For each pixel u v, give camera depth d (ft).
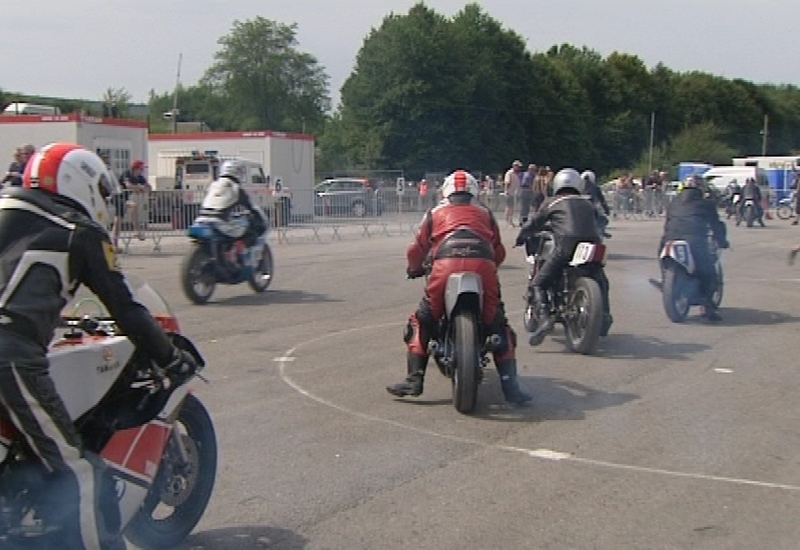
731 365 32.07
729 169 171.22
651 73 350.02
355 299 47.37
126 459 14.80
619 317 42.27
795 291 52.08
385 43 247.70
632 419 25.27
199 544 17.15
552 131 290.76
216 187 45.96
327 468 21.24
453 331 25.99
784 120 401.08
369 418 25.23
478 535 17.51
